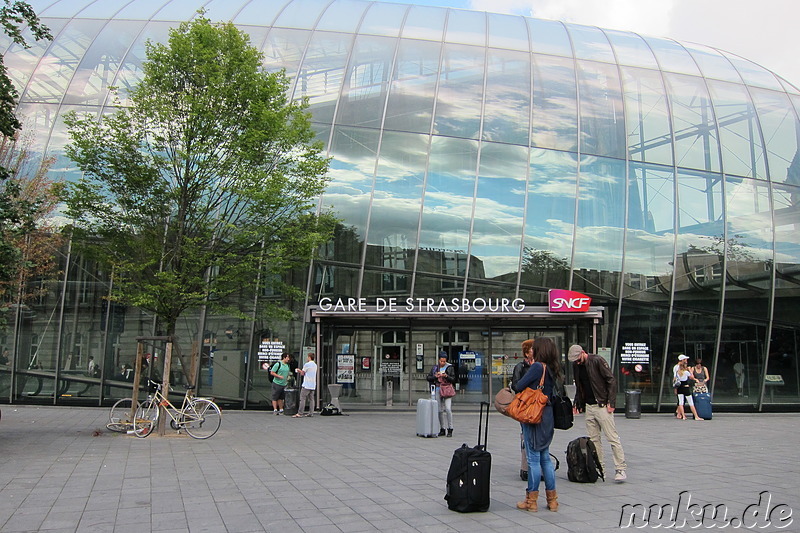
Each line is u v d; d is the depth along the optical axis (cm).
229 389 2297
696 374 2198
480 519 730
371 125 2491
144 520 723
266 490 893
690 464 1149
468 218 2431
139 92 1717
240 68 1698
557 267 2434
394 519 729
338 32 2723
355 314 2166
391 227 2400
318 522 715
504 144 2517
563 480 982
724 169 2625
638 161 2572
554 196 2492
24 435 1511
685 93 2730
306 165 1819
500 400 809
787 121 2772
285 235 1758
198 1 2945
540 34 2930
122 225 1686
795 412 2478
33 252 2155
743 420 2148
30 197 1966
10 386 2277
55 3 2916
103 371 2284
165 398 1553
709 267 2522
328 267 2361
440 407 1630
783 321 2548
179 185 1673
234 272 1659
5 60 2577
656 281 2480
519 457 1229
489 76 2638
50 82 2525
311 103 2509
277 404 2191
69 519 728
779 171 2684
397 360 2364
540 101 2606
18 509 776
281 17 2802
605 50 2869
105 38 2653
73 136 1652
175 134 1681
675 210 2547
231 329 2323
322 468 1081
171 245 1684
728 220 2578
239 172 1683
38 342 2292
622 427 1889
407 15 2930
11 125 1422
